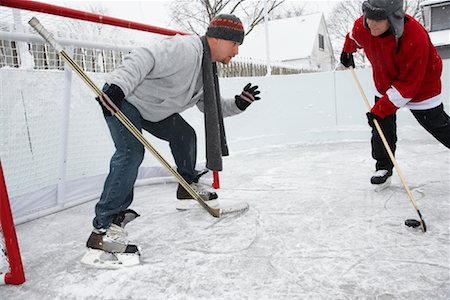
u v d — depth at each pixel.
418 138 5.11
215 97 2.39
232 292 1.49
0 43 2.56
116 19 2.47
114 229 1.86
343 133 5.45
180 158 2.51
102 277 1.69
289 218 2.32
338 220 2.23
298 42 21.73
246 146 5.34
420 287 1.45
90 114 3.18
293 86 5.52
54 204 2.90
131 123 1.85
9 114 2.58
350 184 3.03
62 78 2.94
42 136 2.80
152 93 1.96
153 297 1.49
